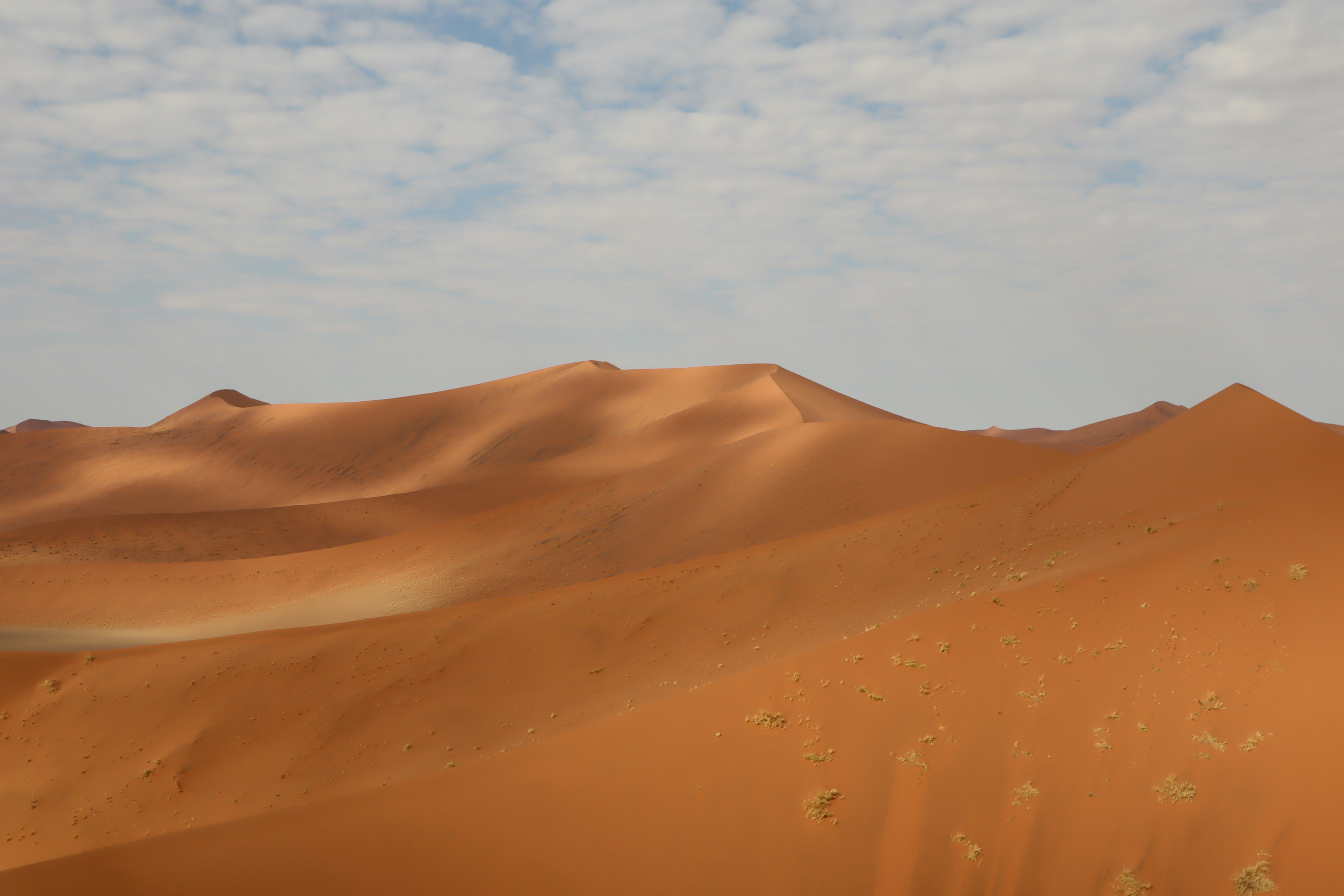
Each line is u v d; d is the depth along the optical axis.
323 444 178.62
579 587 37.91
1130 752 13.77
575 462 129.88
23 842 26.06
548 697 28.59
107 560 87.31
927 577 27.19
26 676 32.72
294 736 28.81
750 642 27.59
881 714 15.29
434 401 185.12
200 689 31.66
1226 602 16.17
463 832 13.33
